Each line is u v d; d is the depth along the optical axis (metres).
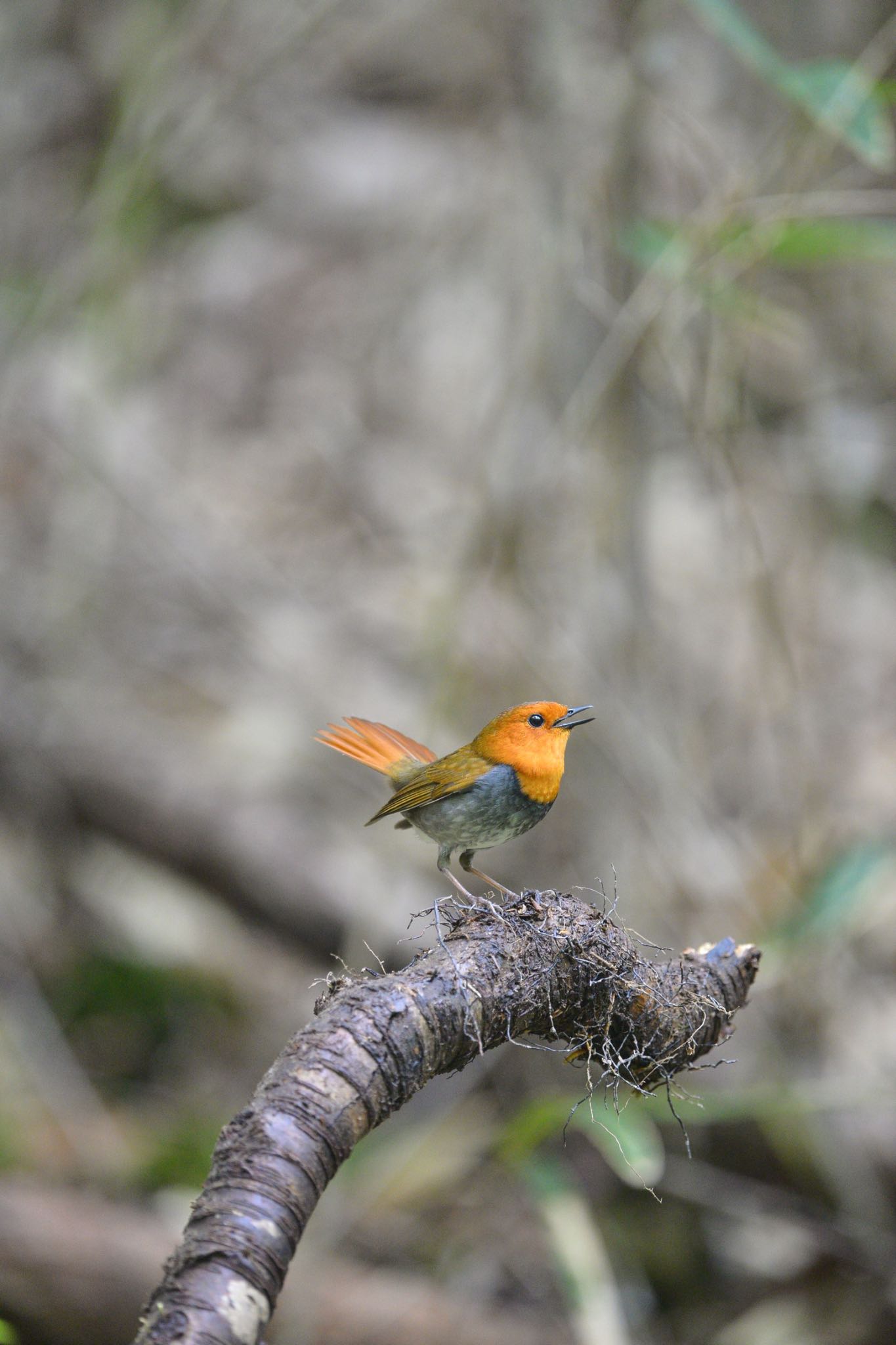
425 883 11.60
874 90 7.42
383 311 15.47
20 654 13.41
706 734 12.14
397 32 14.59
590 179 10.25
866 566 14.44
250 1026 12.18
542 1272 9.66
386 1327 8.74
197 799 12.39
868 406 13.62
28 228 14.30
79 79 14.91
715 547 13.06
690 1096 5.16
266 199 15.54
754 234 8.59
